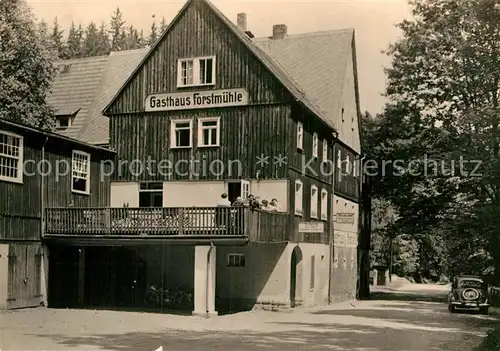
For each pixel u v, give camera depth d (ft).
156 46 108.17
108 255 101.76
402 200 150.82
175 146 106.11
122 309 93.04
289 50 134.51
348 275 140.87
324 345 58.23
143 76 109.09
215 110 104.01
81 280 98.32
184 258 101.50
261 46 136.98
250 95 101.96
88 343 56.70
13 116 118.83
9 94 118.73
